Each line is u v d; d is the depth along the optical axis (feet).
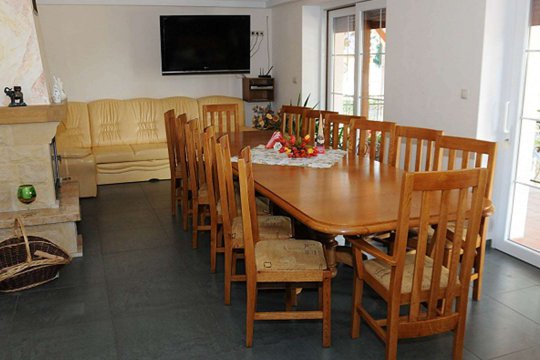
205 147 10.63
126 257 12.27
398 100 14.64
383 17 16.74
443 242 6.75
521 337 8.49
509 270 11.18
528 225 12.05
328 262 8.80
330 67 20.57
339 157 11.76
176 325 9.06
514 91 11.62
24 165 12.05
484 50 11.44
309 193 8.49
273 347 8.32
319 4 19.34
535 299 9.83
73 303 9.94
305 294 10.25
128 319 9.29
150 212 15.97
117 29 21.67
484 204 8.00
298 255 8.20
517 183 11.89
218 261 11.97
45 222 11.76
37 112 11.53
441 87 12.85
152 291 10.44
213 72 22.12
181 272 11.37
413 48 13.75
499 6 11.34
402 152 14.47
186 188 13.93
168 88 22.99
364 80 18.21
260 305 9.80
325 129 14.32
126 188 19.10
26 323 9.19
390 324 7.09
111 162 19.54
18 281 10.28
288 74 22.26
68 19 20.92
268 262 8.06
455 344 7.54
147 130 21.61
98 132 20.83
